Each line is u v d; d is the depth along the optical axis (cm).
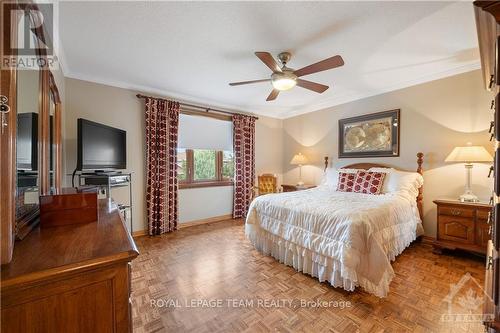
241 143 457
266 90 365
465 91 284
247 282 211
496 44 86
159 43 224
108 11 176
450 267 238
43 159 152
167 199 363
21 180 112
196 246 303
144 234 352
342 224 197
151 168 349
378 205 236
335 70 292
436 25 196
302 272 229
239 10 176
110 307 75
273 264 249
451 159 267
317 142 464
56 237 93
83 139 238
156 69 285
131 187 337
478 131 276
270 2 168
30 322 64
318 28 199
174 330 151
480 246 245
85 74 297
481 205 243
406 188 304
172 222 368
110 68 281
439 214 274
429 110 314
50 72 171
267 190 473
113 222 116
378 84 343
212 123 431
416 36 213
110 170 302
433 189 311
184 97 390
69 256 74
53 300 67
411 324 154
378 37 214
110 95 323
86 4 167
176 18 185
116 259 75
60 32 203
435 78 306
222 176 453
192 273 229
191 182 411
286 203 258
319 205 238
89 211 116
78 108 297
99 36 211
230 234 354
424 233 315
